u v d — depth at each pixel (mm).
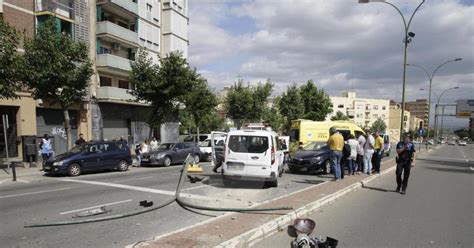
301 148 16953
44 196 9820
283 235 6199
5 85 14328
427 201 9555
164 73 22938
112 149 16828
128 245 5320
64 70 16578
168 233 5762
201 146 24188
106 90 27969
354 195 10383
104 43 29812
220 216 7047
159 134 36562
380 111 118188
